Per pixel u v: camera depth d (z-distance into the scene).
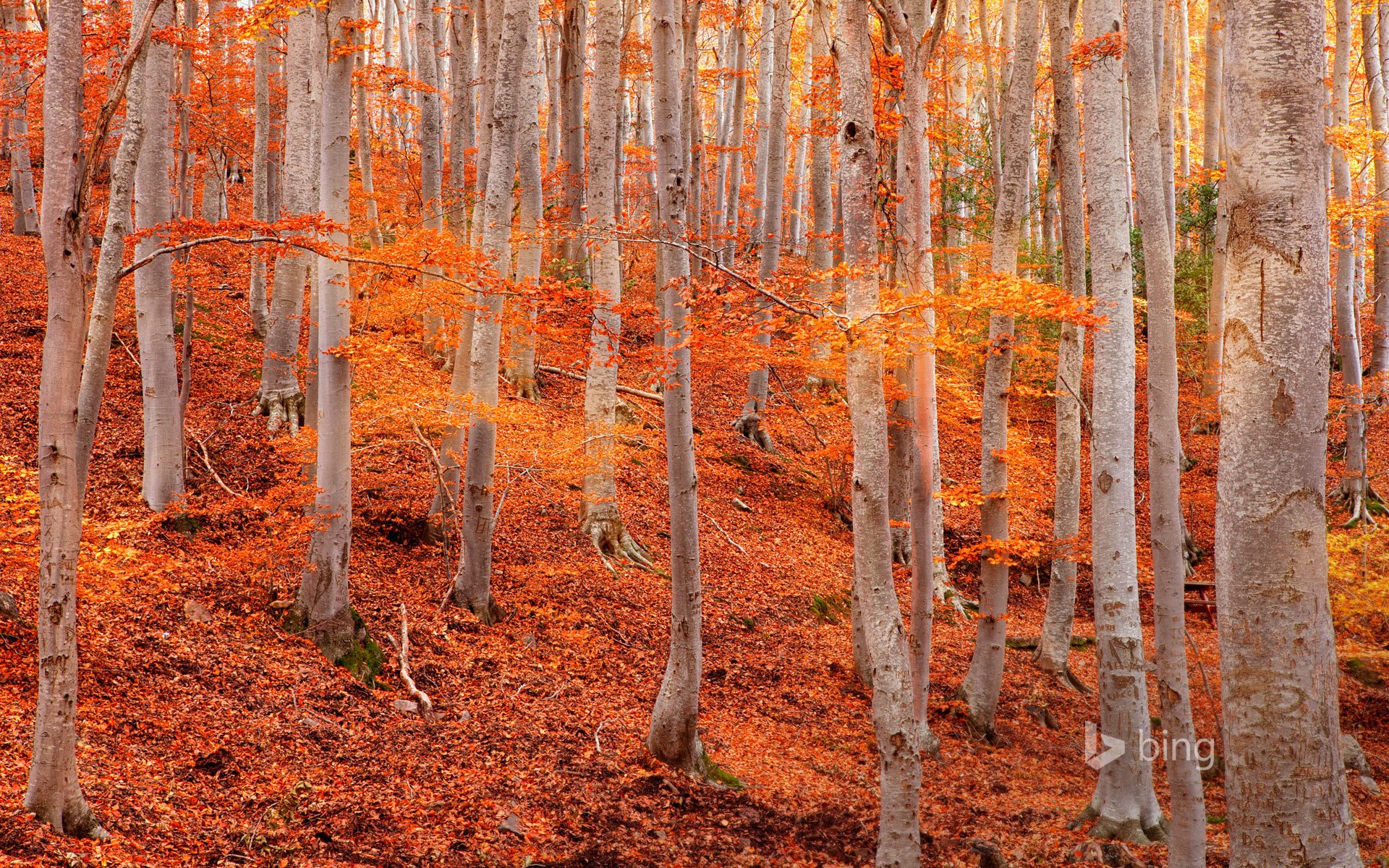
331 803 7.57
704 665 12.69
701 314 8.28
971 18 26.55
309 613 10.04
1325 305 3.52
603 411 14.45
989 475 11.77
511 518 14.68
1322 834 3.39
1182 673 7.86
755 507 18.25
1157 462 8.14
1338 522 18.55
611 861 7.94
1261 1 3.53
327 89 9.63
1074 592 14.98
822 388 21.77
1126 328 8.95
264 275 17.78
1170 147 18.36
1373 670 15.20
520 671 11.09
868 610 7.07
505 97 11.42
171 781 7.13
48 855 5.45
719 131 29.83
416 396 11.72
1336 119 18.22
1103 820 9.52
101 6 10.07
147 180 11.05
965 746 11.94
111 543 8.32
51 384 5.48
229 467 12.87
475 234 15.55
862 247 7.09
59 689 5.73
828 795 10.05
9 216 22.56
